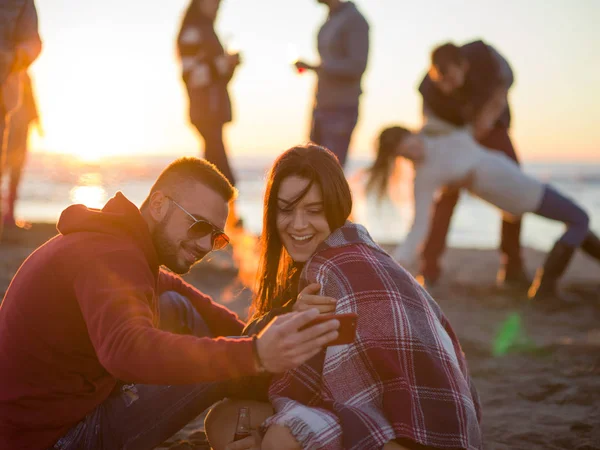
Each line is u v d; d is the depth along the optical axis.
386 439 1.96
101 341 1.77
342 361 2.08
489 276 8.20
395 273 2.20
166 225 2.17
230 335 2.77
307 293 2.17
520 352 4.66
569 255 6.35
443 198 6.99
